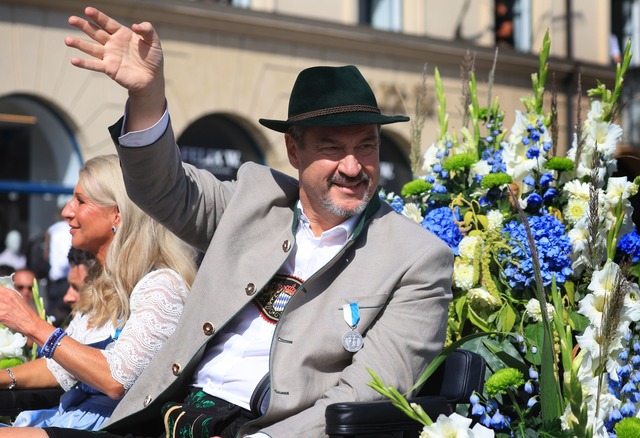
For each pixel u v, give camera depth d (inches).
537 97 162.9
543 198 153.0
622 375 129.1
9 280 161.5
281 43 602.2
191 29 564.4
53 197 533.6
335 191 120.9
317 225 124.7
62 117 533.6
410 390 109.7
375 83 635.5
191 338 122.8
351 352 115.1
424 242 118.5
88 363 131.1
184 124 563.8
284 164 605.9
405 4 662.5
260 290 121.9
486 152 163.9
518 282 143.1
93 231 146.7
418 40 643.5
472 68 171.3
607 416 125.5
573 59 722.8
